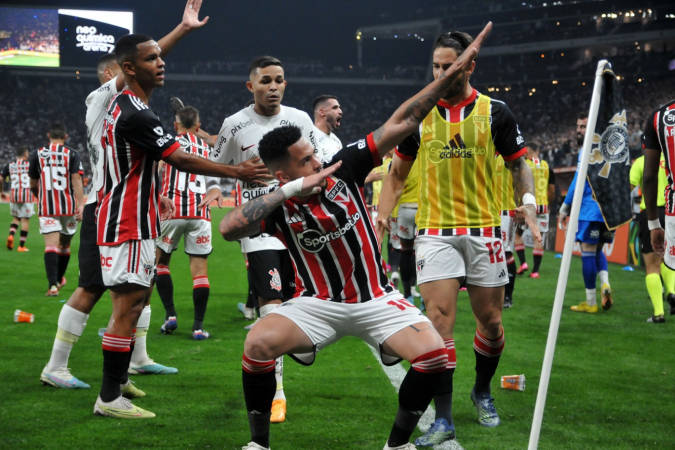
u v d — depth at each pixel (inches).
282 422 131.8
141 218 134.7
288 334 103.3
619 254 458.3
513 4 1648.6
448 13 1750.7
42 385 155.4
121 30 1638.8
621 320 251.1
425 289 131.7
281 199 98.0
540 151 1547.7
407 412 102.0
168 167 213.9
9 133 1600.6
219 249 532.1
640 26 1473.9
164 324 222.2
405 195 274.4
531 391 156.0
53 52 1617.9
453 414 139.6
